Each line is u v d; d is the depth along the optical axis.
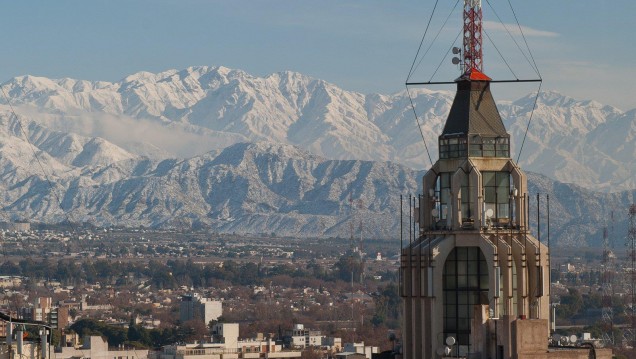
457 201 163.12
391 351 182.50
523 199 163.00
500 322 150.88
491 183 164.12
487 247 160.38
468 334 161.50
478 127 164.75
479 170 163.88
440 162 166.00
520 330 148.88
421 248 163.88
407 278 165.25
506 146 165.00
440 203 166.25
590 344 172.50
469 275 162.38
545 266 161.62
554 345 162.50
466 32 173.12
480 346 152.00
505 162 164.38
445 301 162.50
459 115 166.00
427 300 163.12
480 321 152.25
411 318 165.25
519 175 163.12
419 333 164.50
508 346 149.00
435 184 166.62
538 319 149.88
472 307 161.75
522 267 161.00
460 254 162.62
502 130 165.38
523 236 162.62
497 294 159.62
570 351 150.25
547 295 161.62
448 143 165.75
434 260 162.50
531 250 161.38
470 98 166.38
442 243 162.50
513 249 161.25
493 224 163.38
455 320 162.12
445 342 161.75
